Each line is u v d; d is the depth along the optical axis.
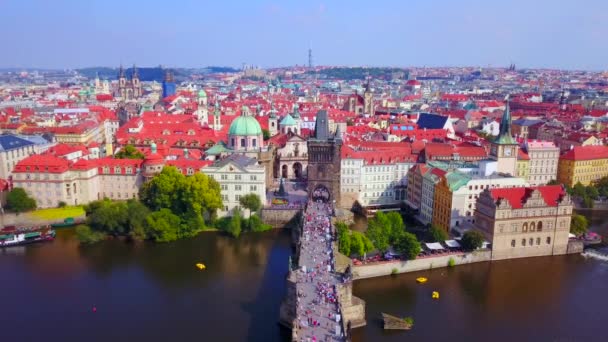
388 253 195.88
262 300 170.12
